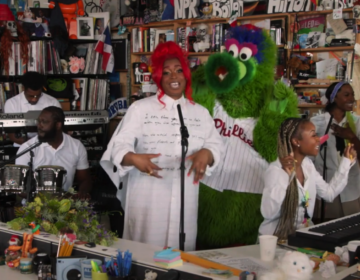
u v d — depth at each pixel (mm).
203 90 2885
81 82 5562
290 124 2174
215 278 1489
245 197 2838
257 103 2830
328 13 4742
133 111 2490
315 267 1661
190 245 2535
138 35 5762
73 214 2086
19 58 5102
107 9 6031
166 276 1529
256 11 4969
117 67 5941
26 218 2094
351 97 3221
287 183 2113
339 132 3084
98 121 4590
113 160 2387
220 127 2848
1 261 2010
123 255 1673
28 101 4293
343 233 1916
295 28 4863
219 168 2832
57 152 3236
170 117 2475
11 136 4176
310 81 4777
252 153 2826
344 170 2344
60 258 1727
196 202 2574
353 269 1468
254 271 1654
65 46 5273
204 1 5281
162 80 2469
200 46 5238
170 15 5516
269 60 2857
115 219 3531
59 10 5250
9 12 4660
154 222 2473
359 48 4547
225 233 2867
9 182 2746
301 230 1970
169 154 2457
